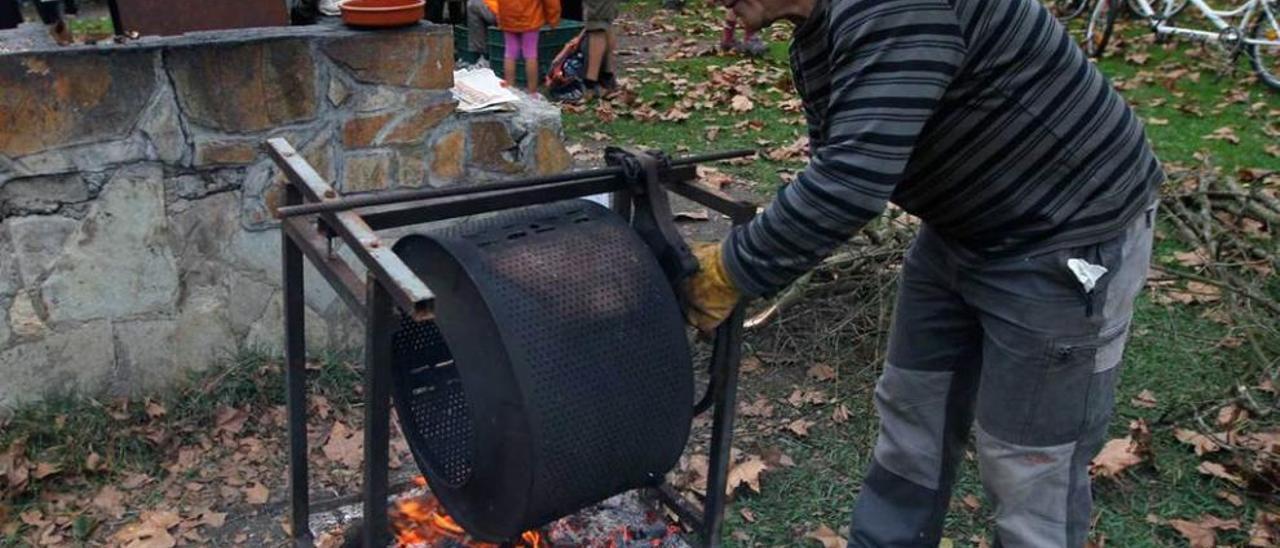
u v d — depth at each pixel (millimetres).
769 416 3502
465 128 3615
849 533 2713
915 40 1707
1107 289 1965
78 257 3217
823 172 1792
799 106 6766
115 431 3242
